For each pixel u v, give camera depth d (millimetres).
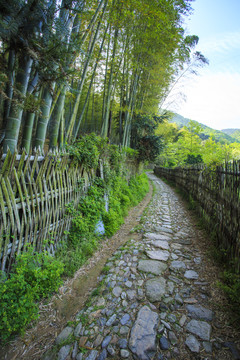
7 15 1723
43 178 2496
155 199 8055
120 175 6332
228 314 1936
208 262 2928
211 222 3811
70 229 3281
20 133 3766
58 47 2045
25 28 1798
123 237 4094
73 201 3338
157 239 3842
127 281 2537
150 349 1607
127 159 7574
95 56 5453
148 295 2248
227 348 1600
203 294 2240
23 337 1800
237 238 2404
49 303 2189
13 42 1874
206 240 3705
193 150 22141
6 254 1984
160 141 11664
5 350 1682
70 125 4059
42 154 2461
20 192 2111
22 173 2131
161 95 12758
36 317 1891
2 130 2637
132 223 5000
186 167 8953
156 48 7793
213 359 1516
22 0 1686
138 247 3488
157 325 1835
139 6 4652
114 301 2195
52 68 2123
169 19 6070
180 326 1823
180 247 3504
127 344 1663
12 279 1828
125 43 6918
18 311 1704
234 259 2463
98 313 2031
